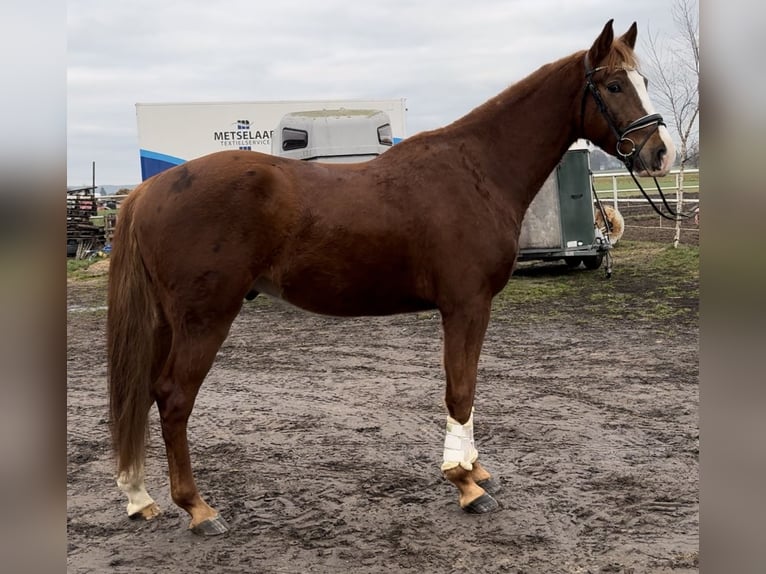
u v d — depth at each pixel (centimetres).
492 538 310
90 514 346
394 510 343
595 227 1148
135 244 314
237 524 330
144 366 317
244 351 752
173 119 1493
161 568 288
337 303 333
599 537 308
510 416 489
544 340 742
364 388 586
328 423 490
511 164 355
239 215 302
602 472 384
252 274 311
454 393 336
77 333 877
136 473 332
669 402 512
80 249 1709
